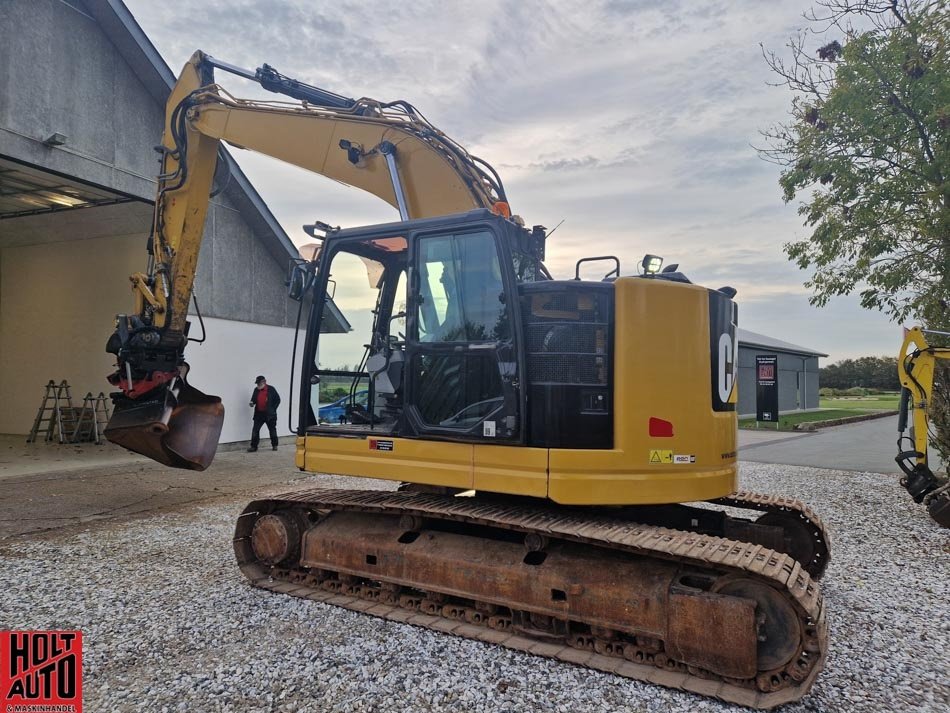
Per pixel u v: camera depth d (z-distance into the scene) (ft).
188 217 22.79
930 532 22.88
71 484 30.40
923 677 11.84
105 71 34.50
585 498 12.82
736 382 15.19
